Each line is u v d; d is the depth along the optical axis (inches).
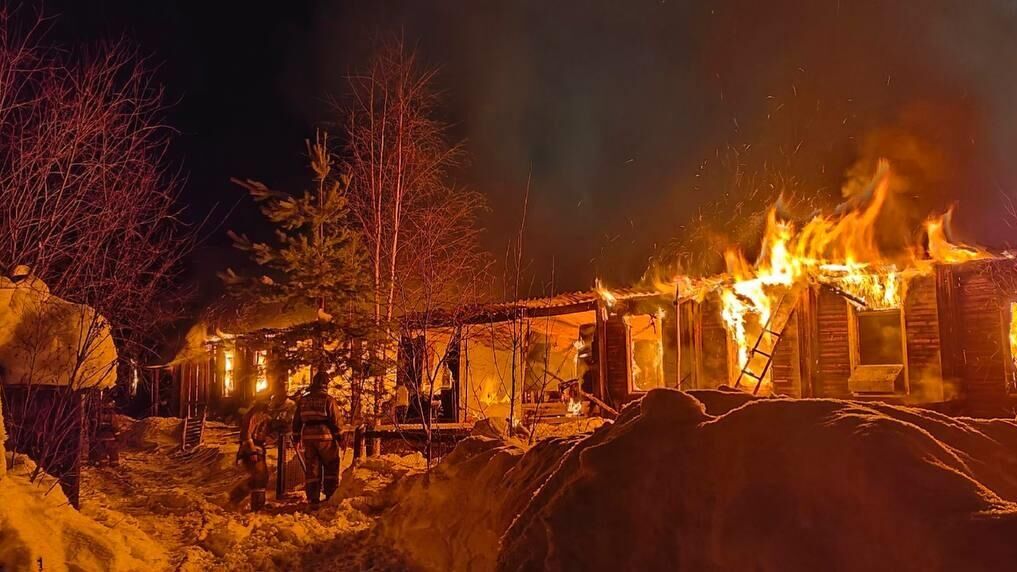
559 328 783.7
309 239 468.4
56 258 325.7
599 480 141.2
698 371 608.1
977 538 92.0
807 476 114.3
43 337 271.6
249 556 247.3
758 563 111.7
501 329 591.5
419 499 244.4
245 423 372.5
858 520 105.0
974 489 100.3
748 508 117.0
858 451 109.8
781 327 577.3
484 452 237.9
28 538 186.9
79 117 332.8
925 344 515.5
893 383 514.3
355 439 451.2
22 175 320.2
